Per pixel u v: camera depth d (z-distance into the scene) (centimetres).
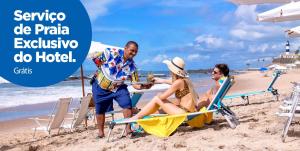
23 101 2186
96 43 857
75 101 1942
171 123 636
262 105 1081
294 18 1091
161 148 573
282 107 601
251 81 3578
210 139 599
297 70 6297
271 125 667
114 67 668
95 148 623
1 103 2064
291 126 656
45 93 2827
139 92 762
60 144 707
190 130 675
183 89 659
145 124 640
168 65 661
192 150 547
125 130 696
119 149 596
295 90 571
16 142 841
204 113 667
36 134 950
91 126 962
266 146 535
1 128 1138
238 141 573
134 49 663
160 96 657
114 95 681
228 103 1304
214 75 724
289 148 518
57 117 859
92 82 698
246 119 748
